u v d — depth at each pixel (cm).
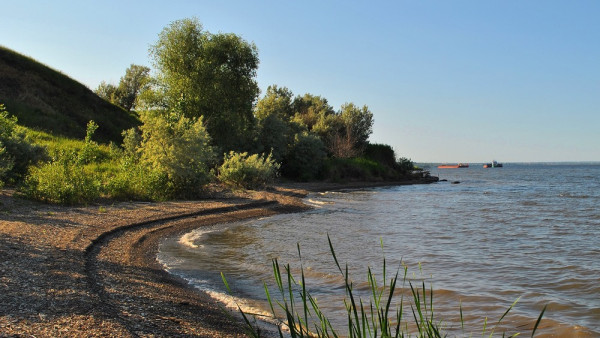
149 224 1562
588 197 3806
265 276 959
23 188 1711
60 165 1866
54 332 473
